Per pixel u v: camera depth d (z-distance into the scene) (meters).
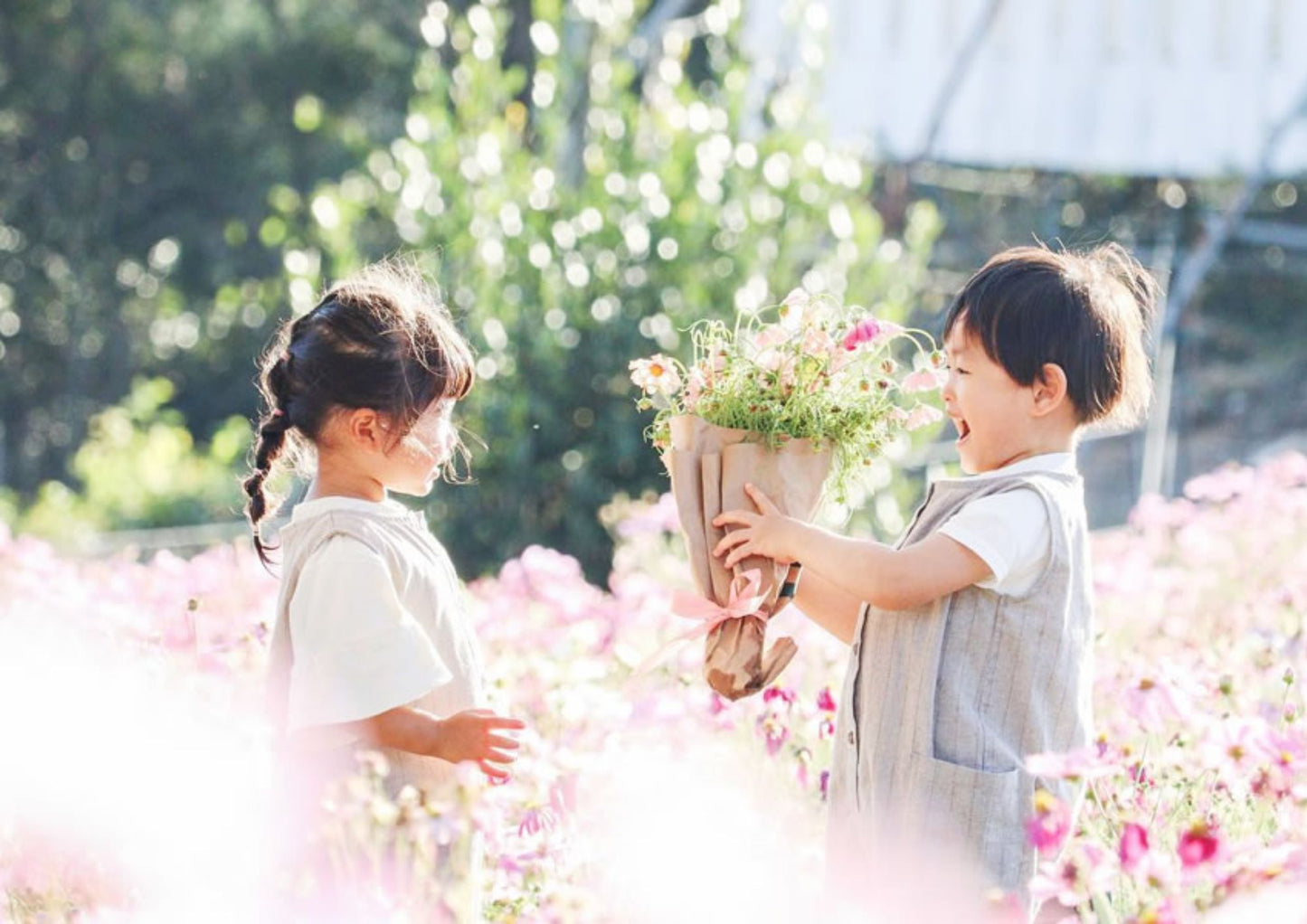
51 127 36.12
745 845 4.42
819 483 4.29
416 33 36.06
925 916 4.00
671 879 4.20
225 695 5.44
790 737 5.25
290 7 35.44
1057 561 4.05
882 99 22.72
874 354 4.33
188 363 37.19
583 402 12.37
